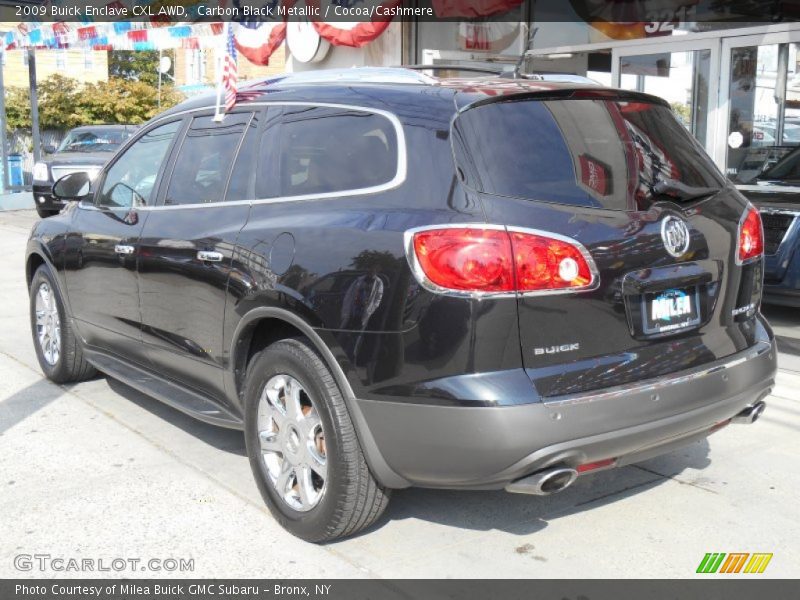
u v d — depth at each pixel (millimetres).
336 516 3408
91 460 4457
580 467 3158
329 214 3502
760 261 3824
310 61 11242
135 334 4707
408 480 3266
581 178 3258
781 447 4652
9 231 14141
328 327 3309
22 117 26359
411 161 3318
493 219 3027
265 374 3650
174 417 5117
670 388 3230
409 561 3441
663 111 3768
